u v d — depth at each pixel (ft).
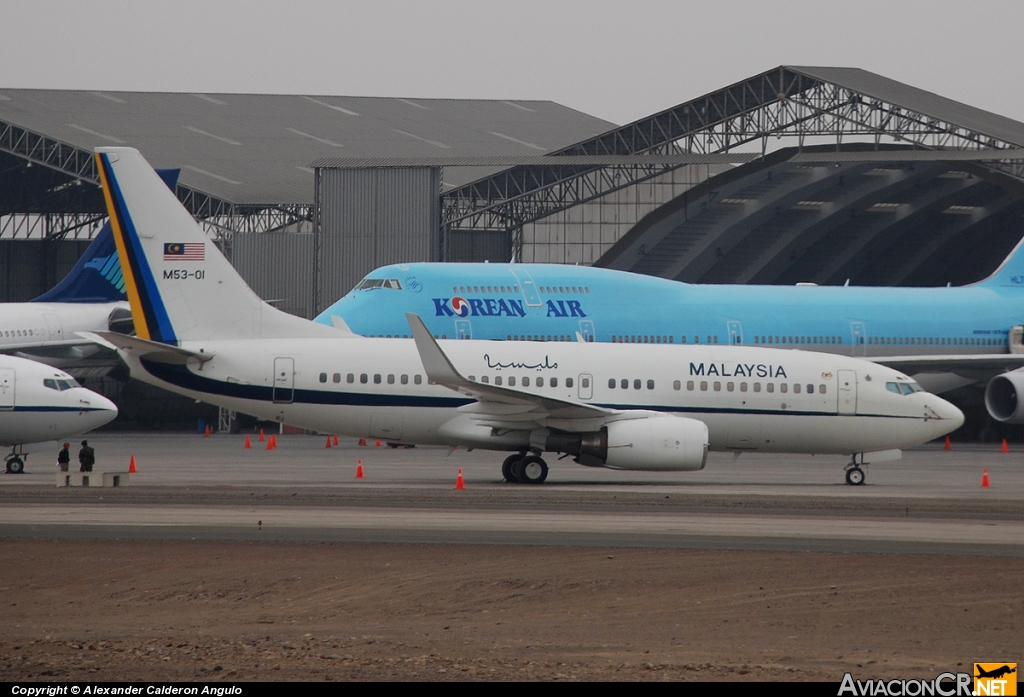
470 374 467.93
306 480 465.06
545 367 472.03
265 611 251.19
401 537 310.65
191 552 291.99
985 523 345.10
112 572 275.59
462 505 373.20
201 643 221.46
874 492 440.86
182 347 459.73
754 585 267.18
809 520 347.56
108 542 301.63
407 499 388.16
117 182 456.86
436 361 439.63
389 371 461.37
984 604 254.27
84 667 202.28
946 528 334.44
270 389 456.86
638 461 452.35
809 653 219.20
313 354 460.96
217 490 411.95
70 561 284.00
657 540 309.42
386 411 460.55
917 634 234.17
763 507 378.53
